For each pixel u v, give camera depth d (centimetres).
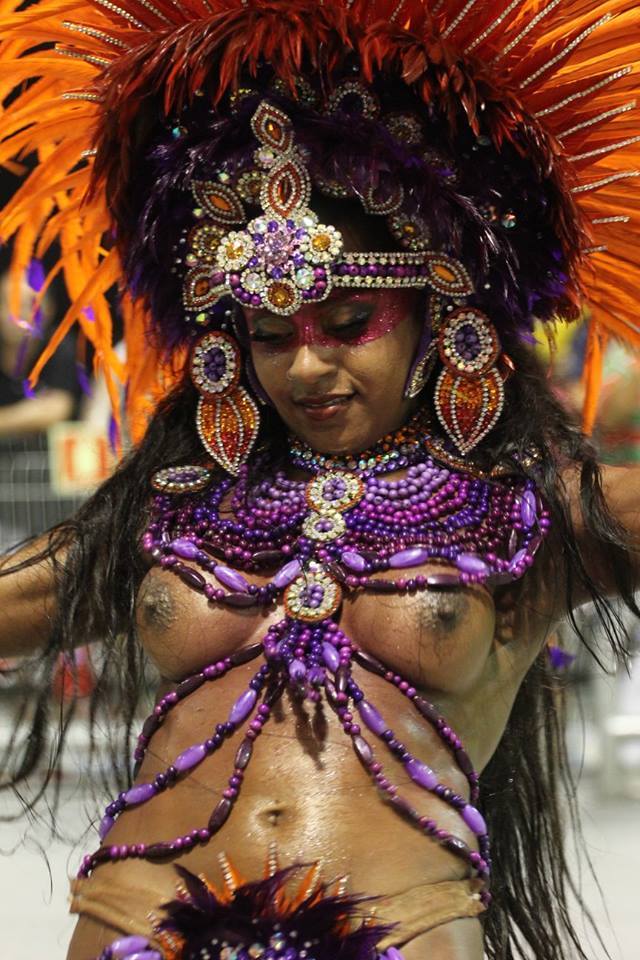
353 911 453
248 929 449
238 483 540
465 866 487
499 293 525
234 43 505
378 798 484
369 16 515
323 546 517
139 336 626
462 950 470
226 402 549
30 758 604
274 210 509
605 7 523
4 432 1498
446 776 497
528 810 601
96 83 541
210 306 546
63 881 1191
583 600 540
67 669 595
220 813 486
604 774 1430
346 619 508
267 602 515
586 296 562
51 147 629
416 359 526
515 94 511
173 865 484
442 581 502
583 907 614
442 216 506
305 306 510
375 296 514
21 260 652
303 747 493
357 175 500
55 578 578
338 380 516
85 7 571
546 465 532
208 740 500
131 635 577
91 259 639
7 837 1295
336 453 534
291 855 474
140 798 505
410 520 516
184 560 528
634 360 709
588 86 518
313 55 502
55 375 1489
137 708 602
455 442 532
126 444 654
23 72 595
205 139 523
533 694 598
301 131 505
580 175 545
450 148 514
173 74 512
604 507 524
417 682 500
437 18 514
